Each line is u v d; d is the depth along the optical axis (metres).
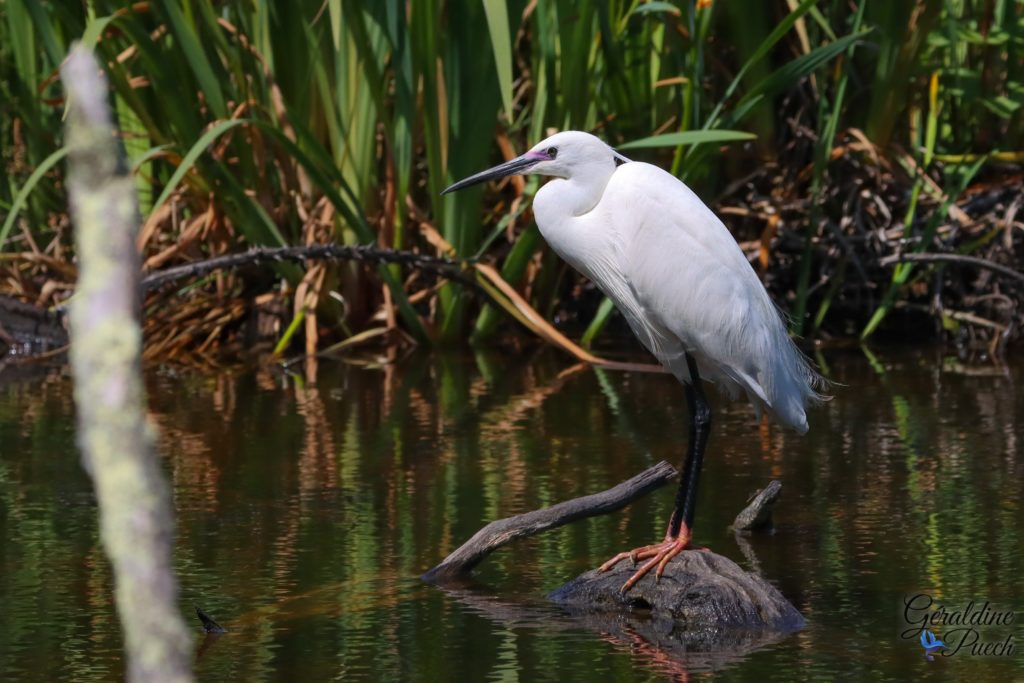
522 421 11.30
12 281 15.62
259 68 14.04
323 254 13.52
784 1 15.25
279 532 7.94
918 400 12.03
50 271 16.02
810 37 15.06
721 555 7.14
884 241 15.12
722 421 11.41
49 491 9.00
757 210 15.45
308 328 14.51
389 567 7.24
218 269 13.37
